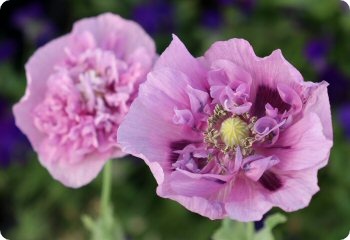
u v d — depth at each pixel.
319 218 0.62
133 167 0.62
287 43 0.62
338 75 0.62
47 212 0.66
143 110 0.32
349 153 0.60
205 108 0.33
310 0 0.61
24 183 0.64
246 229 0.38
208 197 0.31
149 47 0.40
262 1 0.63
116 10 0.64
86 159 0.38
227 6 0.64
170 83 0.32
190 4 0.65
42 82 0.40
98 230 0.42
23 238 0.65
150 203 0.63
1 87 0.65
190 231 0.63
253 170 0.31
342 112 0.59
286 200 0.29
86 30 0.40
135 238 0.64
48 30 0.66
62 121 0.39
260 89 0.33
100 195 0.64
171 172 0.32
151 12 0.62
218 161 0.34
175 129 0.33
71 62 0.39
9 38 0.68
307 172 0.30
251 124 0.33
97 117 0.37
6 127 0.63
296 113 0.32
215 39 0.62
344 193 0.60
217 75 0.33
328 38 0.63
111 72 0.39
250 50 0.32
